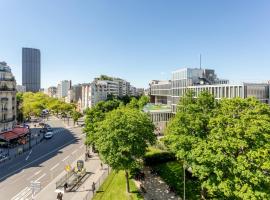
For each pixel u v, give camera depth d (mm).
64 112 129125
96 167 46969
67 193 35156
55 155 55969
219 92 64375
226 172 23469
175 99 90000
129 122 35156
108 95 162125
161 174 41406
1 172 44469
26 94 156875
